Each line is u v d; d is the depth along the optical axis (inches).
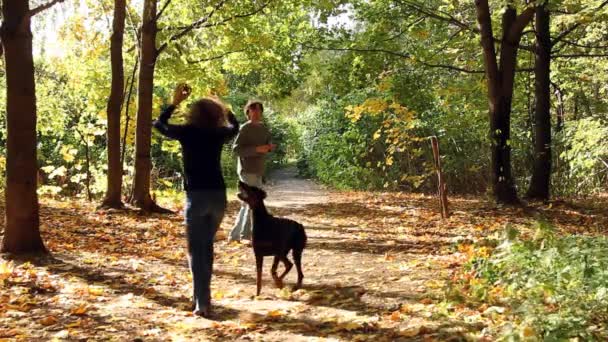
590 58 774.5
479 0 559.2
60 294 247.4
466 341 178.4
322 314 220.4
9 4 303.7
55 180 804.6
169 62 581.3
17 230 315.3
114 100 513.0
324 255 348.5
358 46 630.5
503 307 206.2
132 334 196.5
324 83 677.9
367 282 270.5
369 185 948.0
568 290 194.9
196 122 220.5
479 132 847.7
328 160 1061.1
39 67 725.9
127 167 636.7
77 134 709.3
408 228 457.7
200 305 219.5
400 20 627.8
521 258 233.9
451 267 293.9
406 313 215.5
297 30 644.1
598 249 223.9
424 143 877.8
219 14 541.3
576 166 711.7
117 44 508.1
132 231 426.0
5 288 250.7
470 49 682.2
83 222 450.6
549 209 569.6
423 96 654.5
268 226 249.9
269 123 1393.9
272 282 278.8
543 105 639.8
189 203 220.1
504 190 581.3
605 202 660.7
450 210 574.6
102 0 620.1
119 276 283.4
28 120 311.9
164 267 310.8
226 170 1109.7
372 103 645.9
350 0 625.6
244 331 199.6
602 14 568.1
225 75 1058.7
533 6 491.5
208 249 222.2
